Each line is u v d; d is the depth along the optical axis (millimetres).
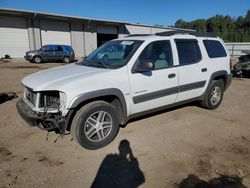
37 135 4305
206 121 5121
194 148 3877
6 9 21125
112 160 3504
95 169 3275
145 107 4312
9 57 23078
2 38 22906
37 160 3480
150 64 3912
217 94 5871
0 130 4512
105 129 3898
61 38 26922
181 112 5676
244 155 3670
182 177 3096
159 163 3422
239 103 6723
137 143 4027
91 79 3605
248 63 12188
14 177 3076
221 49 5789
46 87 3498
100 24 30266
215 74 5488
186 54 4918
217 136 4363
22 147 3857
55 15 24172
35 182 2988
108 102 4078
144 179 3059
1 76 11820
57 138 4184
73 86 3439
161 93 4441
